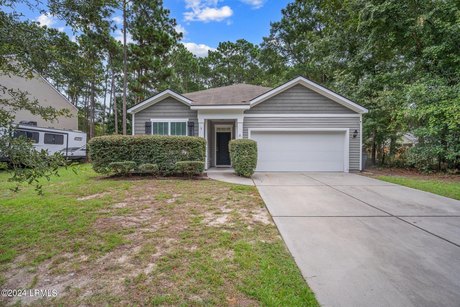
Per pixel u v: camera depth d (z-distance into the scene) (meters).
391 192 6.66
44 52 2.64
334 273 2.59
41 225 3.93
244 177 9.21
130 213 4.59
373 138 13.65
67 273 2.59
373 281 2.45
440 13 9.80
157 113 11.64
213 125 13.27
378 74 12.70
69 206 4.96
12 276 2.54
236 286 2.34
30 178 2.40
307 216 4.50
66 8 2.71
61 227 3.85
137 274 2.56
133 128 11.66
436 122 9.45
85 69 3.05
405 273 2.61
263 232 3.71
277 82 23.55
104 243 3.29
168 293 2.24
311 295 2.22
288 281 2.43
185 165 8.63
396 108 11.27
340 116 11.25
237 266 2.70
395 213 4.71
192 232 3.67
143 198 5.73
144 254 2.99
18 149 2.29
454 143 9.88
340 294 2.24
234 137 13.23
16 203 5.13
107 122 24.66
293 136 11.38
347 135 11.21
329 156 11.34
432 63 10.67
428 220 4.32
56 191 6.38
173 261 2.81
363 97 12.88
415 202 5.57
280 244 3.29
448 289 2.33
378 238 3.52
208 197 5.88
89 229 3.78
